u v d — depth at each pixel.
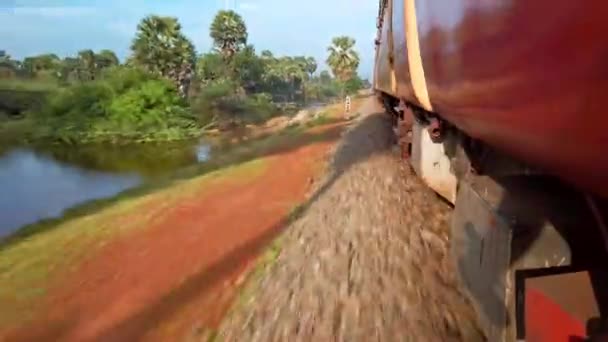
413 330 4.86
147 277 8.80
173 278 8.42
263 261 7.95
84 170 37.12
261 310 6.07
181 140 56.59
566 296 2.47
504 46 2.43
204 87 80.38
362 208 9.37
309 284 6.38
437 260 6.43
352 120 34.25
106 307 7.81
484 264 3.90
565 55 1.81
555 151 2.09
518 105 2.31
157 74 71.81
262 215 11.33
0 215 20.84
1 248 13.09
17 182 31.86
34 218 19.25
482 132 3.44
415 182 10.78
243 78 96.94
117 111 58.59
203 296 7.26
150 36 78.94
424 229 7.73
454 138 7.24
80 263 10.38
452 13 3.53
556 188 3.63
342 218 8.98
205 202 14.15
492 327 3.66
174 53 80.12
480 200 4.16
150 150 49.16
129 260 9.98
